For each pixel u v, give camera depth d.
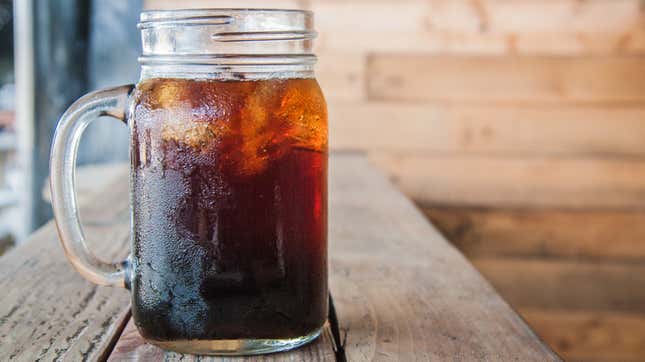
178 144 0.48
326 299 0.51
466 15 1.38
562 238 1.42
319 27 1.38
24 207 1.45
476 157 1.40
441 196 1.41
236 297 0.48
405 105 1.39
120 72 1.44
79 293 0.59
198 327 0.48
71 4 1.43
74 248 0.50
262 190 0.47
